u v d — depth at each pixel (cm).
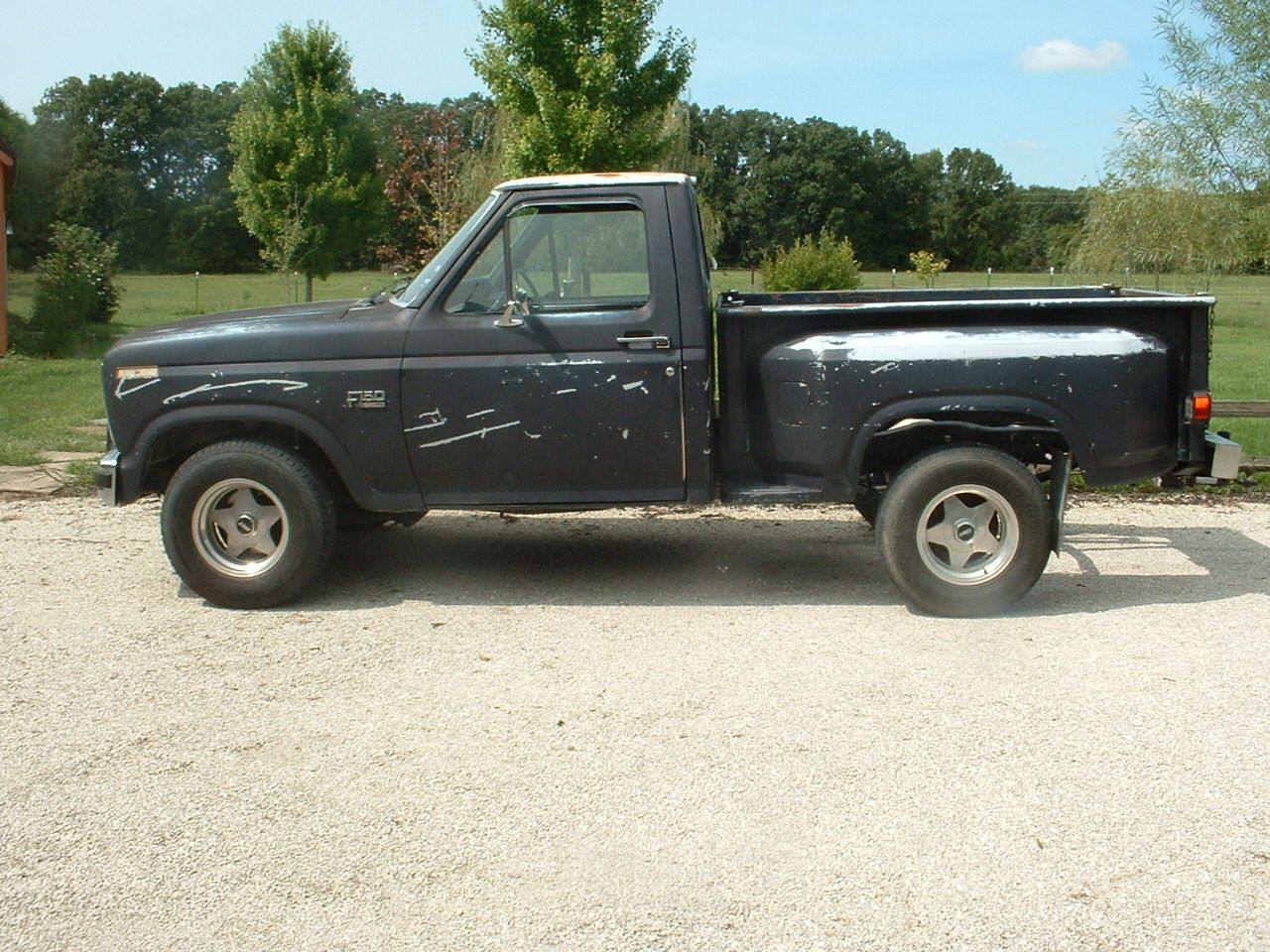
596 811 387
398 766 422
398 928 321
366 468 598
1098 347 571
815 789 400
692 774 414
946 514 584
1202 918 322
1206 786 400
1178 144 1809
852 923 321
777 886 341
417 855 360
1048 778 407
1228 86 1661
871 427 578
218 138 8919
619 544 747
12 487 912
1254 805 386
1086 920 321
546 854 360
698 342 587
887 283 4888
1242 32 1595
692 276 586
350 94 3131
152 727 458
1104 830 371
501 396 589
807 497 594
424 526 804
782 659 528
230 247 8581
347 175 3095
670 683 500
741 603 616
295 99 3119
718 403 608
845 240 2822
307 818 384
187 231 8531
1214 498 869
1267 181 1783
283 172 3053
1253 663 518
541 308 591
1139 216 2009
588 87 1600
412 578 668
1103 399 572
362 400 589
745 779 408
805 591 637
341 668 521
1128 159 1967
